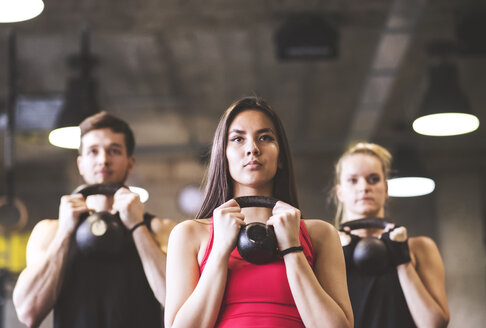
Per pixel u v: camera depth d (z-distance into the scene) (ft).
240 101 7.20
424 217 38.37
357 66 26.35
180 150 35.81
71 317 9.34
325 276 6.75
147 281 9.46
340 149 36.01
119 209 9.43
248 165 6.90
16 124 22.36
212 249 6.40
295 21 21.62
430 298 10.02
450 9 21.35
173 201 38.99
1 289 29.32
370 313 10.14
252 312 6.24
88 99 21.90
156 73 27.09
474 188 38.04
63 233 9.32
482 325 36.86
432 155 37.60
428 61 25.45
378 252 9.98
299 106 30.96
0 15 13.94
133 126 33.06
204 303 6.21
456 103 21.63
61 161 37.37
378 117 31.91
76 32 22.94
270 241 6.30
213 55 25.57
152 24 22.45
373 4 21.18
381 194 11.10
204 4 21.11
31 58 25.34
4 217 23.27
